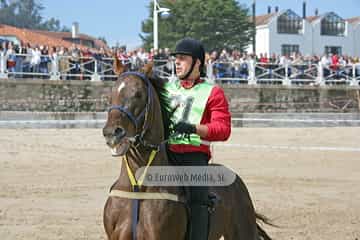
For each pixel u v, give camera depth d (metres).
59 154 17.98
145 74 5.51
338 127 26.83
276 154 19.39
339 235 10.07
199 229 5.62
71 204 12.03
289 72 31.69
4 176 14.77
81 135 21.39
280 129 25.41
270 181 15.05
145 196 5.38
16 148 18.52
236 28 64.81
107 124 5.14
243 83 30.33
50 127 22.89
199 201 5.68
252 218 6.48
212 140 5.78
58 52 27.59
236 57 31.17
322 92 31.19
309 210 11.95
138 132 5.28
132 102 5.21
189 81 5.95
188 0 64.50
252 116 28.14
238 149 20.17
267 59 31.70
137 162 5.45
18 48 27.47
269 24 73.81
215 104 5.81
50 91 26.36
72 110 26.72
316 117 29.00
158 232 5.34
